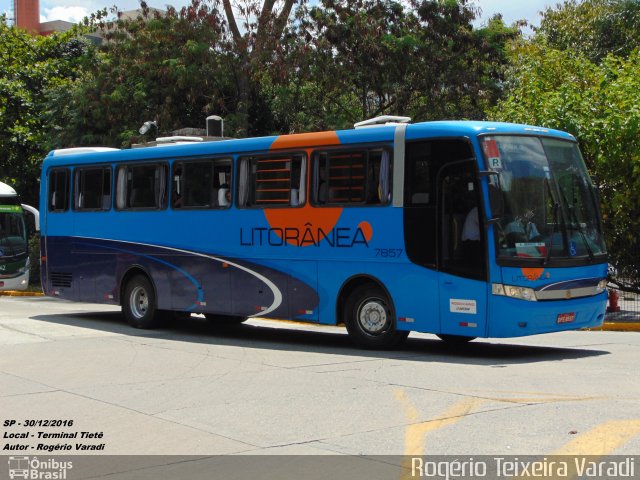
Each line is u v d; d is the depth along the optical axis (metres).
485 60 29.23
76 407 8.96
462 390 9.54
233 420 8.24
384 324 13.16
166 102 29.00
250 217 14.79
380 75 28.42
